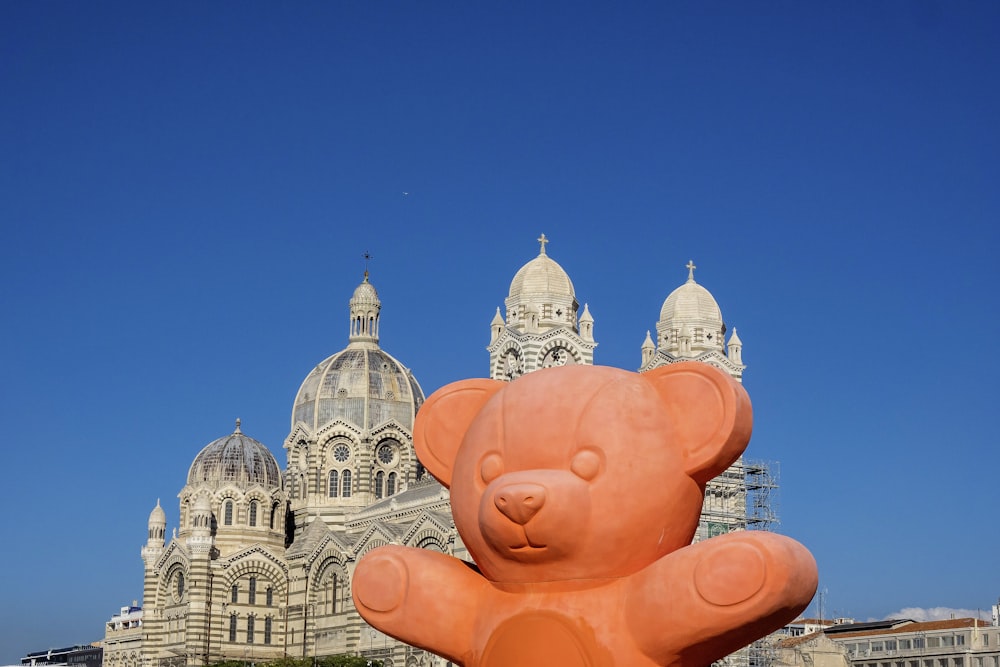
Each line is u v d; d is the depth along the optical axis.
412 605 29.50
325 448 157.88
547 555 27.53
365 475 155.75
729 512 127.88
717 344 138.12
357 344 167.62
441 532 121.81
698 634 26.16
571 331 129.38
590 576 27.66
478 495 28.70
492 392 31.33
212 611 148.38
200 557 148.75
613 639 26.88
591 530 27.22
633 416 28.11
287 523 160.88
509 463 28.38
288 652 145.88
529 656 27.19
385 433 157.50
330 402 158.88
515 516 27.06
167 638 154.62
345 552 138.50
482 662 28.03
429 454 31.59
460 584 29.47
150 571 161.00
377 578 30.00
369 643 131.88
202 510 151.25
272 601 151.12
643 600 26.77
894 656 161.75
